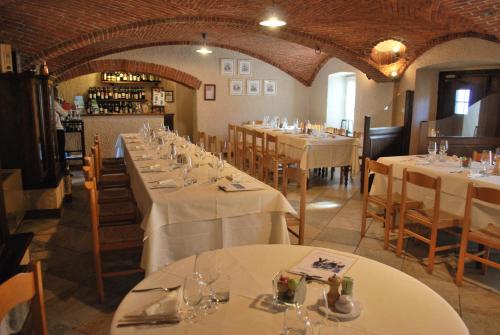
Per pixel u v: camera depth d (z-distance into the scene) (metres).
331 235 4.43
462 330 1.41
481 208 3.46
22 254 2.49
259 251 2.07
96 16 5.86
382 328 1.41
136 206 3.96
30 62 6.15
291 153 7.02
